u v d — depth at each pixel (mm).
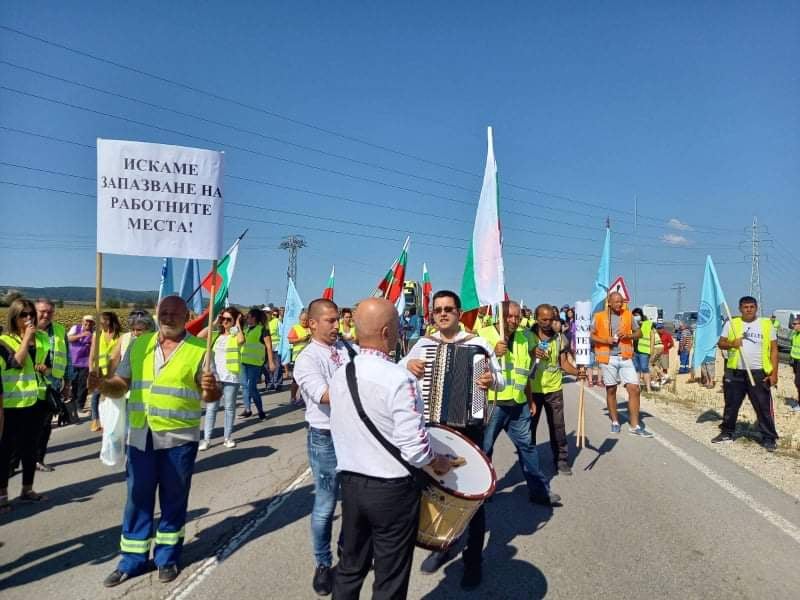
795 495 6211
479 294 5406
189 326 7473
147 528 4449
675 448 8445
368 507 3008
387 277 9992
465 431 4473
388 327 3268
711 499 6059
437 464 3303
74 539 5223
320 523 4230
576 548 4879
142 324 7125
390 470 2996
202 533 5305
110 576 4301
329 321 4570
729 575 4355
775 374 8492
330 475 4270
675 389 15266
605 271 9625
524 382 5848
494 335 5949
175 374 4426
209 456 8258
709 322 10086
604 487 6539
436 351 4586
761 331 8531
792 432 9875
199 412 4574
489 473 3561
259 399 11336
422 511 3254
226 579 4379
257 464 7785
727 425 8852
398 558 3045
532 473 5938
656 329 16641
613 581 4289
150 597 4121
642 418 11148
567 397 14484
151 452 4395
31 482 6305
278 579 4367
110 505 6203
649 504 5930
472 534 4215
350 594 3100
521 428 5945
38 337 6461
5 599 4090
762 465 7484
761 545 4883
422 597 4133
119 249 4500
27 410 6141
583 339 7363
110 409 4941
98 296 4484
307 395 4352
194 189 4629
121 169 4504
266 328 11539
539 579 4348
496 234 5270
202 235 4633
